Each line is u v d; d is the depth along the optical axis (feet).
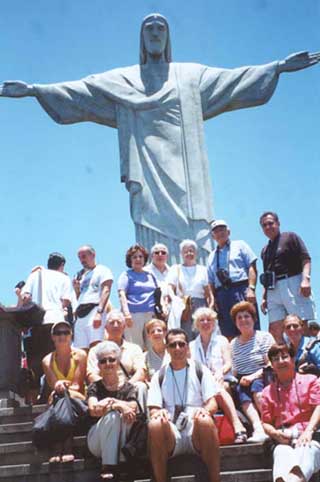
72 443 35.47
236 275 47.88
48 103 72.84
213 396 33.99
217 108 73.10
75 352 38.45
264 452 33.42
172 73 74.13
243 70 73.10
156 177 70.69
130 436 33.19
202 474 31.99
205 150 72.08
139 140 72.02
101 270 47.91
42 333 46.75
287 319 39.70
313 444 31.22
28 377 45.14
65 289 48.42
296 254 46.93
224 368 38.11
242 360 39.52
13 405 41.73
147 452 33.09
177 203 69.92
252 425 36.35
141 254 47.83
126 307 46.21
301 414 33.24
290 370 33.94
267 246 48.16
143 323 46.85
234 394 37.68
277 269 47.16
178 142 71.72
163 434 32.35
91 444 33.86
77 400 35.17
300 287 46.11
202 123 72.49
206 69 74.43
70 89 73.10
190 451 33.24
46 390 41.45
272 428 32.73
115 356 35.09
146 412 34.42
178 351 34.53
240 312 39.88
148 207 69.97
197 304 48.16
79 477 34.37
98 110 73.20
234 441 34.91
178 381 34.47
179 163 71.15
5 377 42.80
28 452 36.40
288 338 40.19
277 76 72.64
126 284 47.32
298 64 71.92
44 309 46.91
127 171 71.20
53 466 34.76
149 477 33.94
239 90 72.49
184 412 33.78
